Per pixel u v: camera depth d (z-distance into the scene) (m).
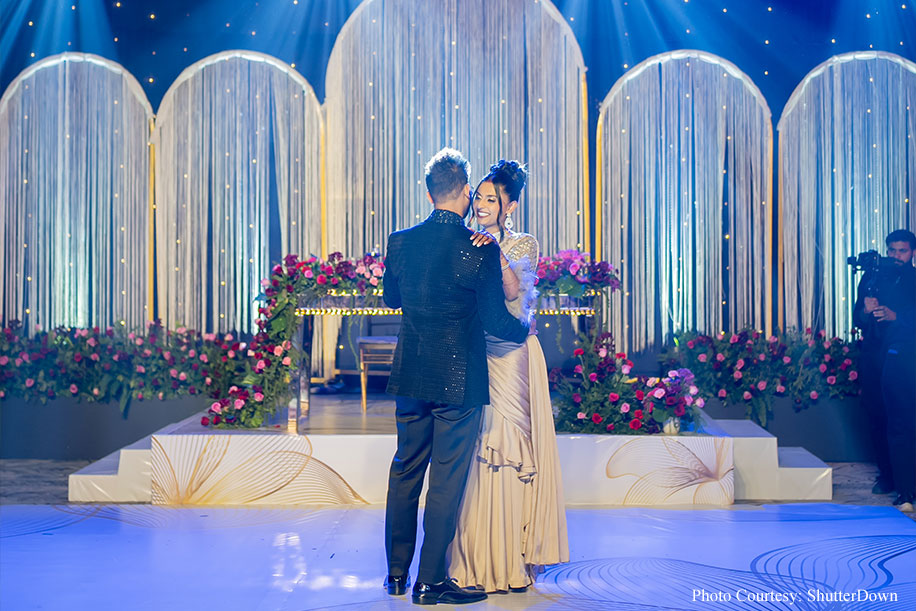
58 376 6.12
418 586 3.08
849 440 6.11
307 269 4.76
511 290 3.16
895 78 6.95
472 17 7.13
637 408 4.76
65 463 6.00
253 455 4.61
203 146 7.11
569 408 4.77
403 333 3.12
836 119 7.03
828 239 7.05
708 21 7.11
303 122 7.15
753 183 7.13
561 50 7.14
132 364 6.18
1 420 6.13
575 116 7.14
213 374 6.00
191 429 4.82
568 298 4.80
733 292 7.14
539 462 3.30
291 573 3.41
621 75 7.18
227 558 3.61
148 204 7.09
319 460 4.60
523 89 7.15
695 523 4.20
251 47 7.11
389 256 3.20
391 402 6.17
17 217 6.98
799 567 3.50
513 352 3.28
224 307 7.13
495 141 7.15
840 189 7.03
